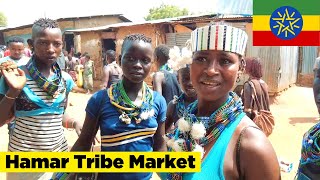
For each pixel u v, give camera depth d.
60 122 3.07
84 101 12.31
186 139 1.58
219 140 1.45
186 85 2.85
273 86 11.71
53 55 2.89
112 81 6.65
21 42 5.04
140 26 14.82
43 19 2.93
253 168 1.34
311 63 13.70
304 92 12.47
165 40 14.20
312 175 1.70
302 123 8.73
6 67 2.68
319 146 1.66
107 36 16.83
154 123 2.58
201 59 1.47
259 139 1.36
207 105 1.55
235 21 11.65
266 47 11.52
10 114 2.91
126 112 2.46
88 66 14.34
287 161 5.64
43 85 2.85
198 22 12.21
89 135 2.57
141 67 2.42
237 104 1.49
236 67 1.45
